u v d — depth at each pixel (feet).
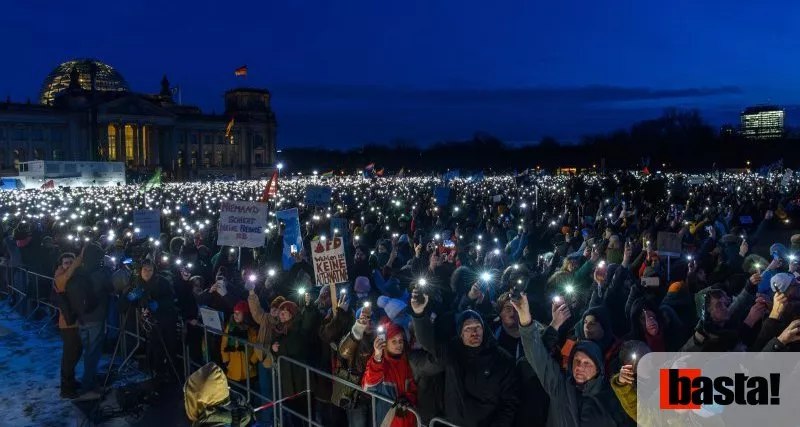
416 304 19.27
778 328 18.15
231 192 156.66
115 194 146.30
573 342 19.35
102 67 483.10
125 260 42.50
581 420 16.69
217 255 47.24
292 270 36.52
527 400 18.84
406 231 67.26
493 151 536.42
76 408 30.14
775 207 91.15
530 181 161.99
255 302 28.53
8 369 36.55
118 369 35.29
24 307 48.85
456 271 32.86
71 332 32.09
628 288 28.32
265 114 461.78
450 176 214.48
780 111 534.78
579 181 124.26
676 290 26.76
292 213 43.14
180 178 396.78
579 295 30.37
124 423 28.37
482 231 63.93
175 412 29.30
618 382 16.33
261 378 28.96
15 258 49.32
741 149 422.82
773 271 27.91
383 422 20.54
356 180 256.93
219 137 440.45
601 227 58.23
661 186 112.88
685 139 445.37
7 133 363.56
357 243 48.80
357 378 23.08
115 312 39.78
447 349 19.38
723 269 35.14
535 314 31.19
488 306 28.14
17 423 29.22
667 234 36.73
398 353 21.16
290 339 26.25
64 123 380.78
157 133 402.52
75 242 48.11
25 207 107.24
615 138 474.90
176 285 35.91
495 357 19.08
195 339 33.63
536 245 53.93
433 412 20.07
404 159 551.59
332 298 25.80
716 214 69.56
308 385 24.06
